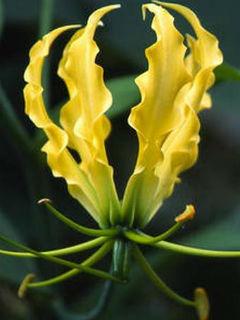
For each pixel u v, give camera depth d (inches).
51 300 17.0
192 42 13.7
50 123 13.8
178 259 18.6
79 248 14.0
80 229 13.6
